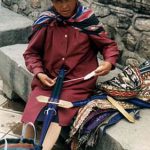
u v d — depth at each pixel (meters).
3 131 3.41
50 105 2.80
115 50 2.98
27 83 3.48
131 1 3.57
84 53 2.95
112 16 3.79
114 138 2.62
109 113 2.80
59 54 2.93
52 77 2.98
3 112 3.71
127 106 2.88
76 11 2.91
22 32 4.62
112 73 3.42
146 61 3.25
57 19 2.88
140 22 3.55
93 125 2.72
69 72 2.95
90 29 2.91
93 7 3.95
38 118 2.86
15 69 3.62
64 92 2.89
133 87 2.92
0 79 4.32
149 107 2.97
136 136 2.65
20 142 2.39
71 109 2.82
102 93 2.95
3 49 3.84
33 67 2.95
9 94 3.90
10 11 5.09
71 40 2.91
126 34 3.71
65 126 2.86
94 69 2.99
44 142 2.70
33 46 3.00
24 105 3.86
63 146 3.24
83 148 2.84
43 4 4.67
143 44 3.57
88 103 2.84
